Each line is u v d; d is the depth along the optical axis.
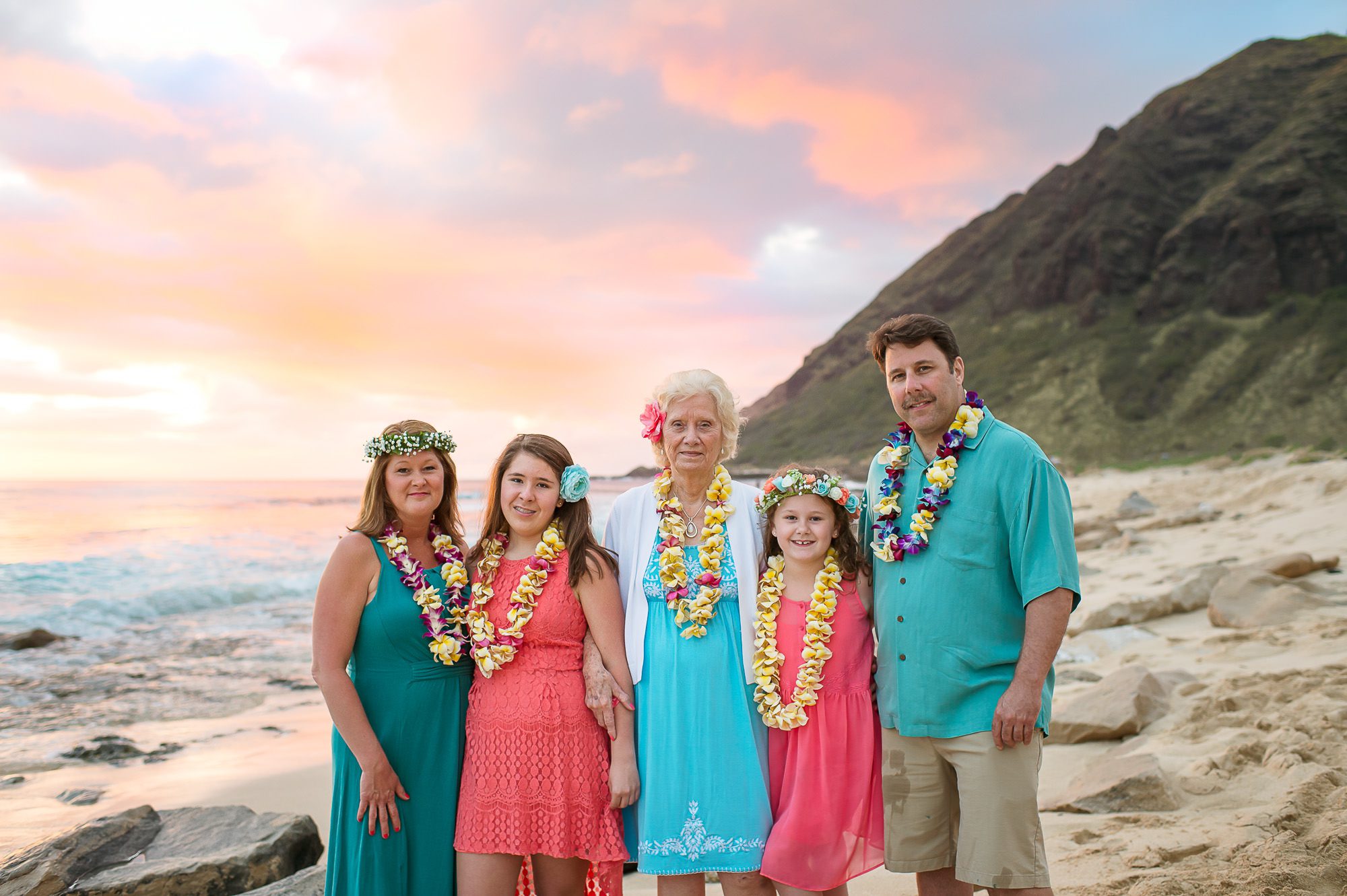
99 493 62.31
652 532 3.38
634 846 3.17
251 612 13.44
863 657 3.20
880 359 3.31
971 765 2.85
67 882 3.88
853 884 3.84
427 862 3.06
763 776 3.09
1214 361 64.31
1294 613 7.29
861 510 3.42
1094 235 85.12
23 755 6.49
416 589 3.15
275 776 6.05
